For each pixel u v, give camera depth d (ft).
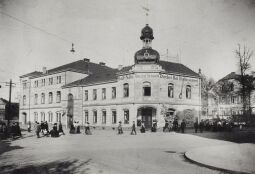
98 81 170.81
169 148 69.36
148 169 42.45
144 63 147.54
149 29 152.25
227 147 66.13
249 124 151.43
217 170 42.24
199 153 57.11
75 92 185.06
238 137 99.55
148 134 116.06
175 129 133.49
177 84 154.20
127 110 151.33
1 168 43.24
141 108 147.23
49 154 58.13
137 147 71.00
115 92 160.45
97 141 86.53
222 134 114.01
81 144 77.97
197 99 161.99
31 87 231.30
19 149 66.74
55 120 204.95
